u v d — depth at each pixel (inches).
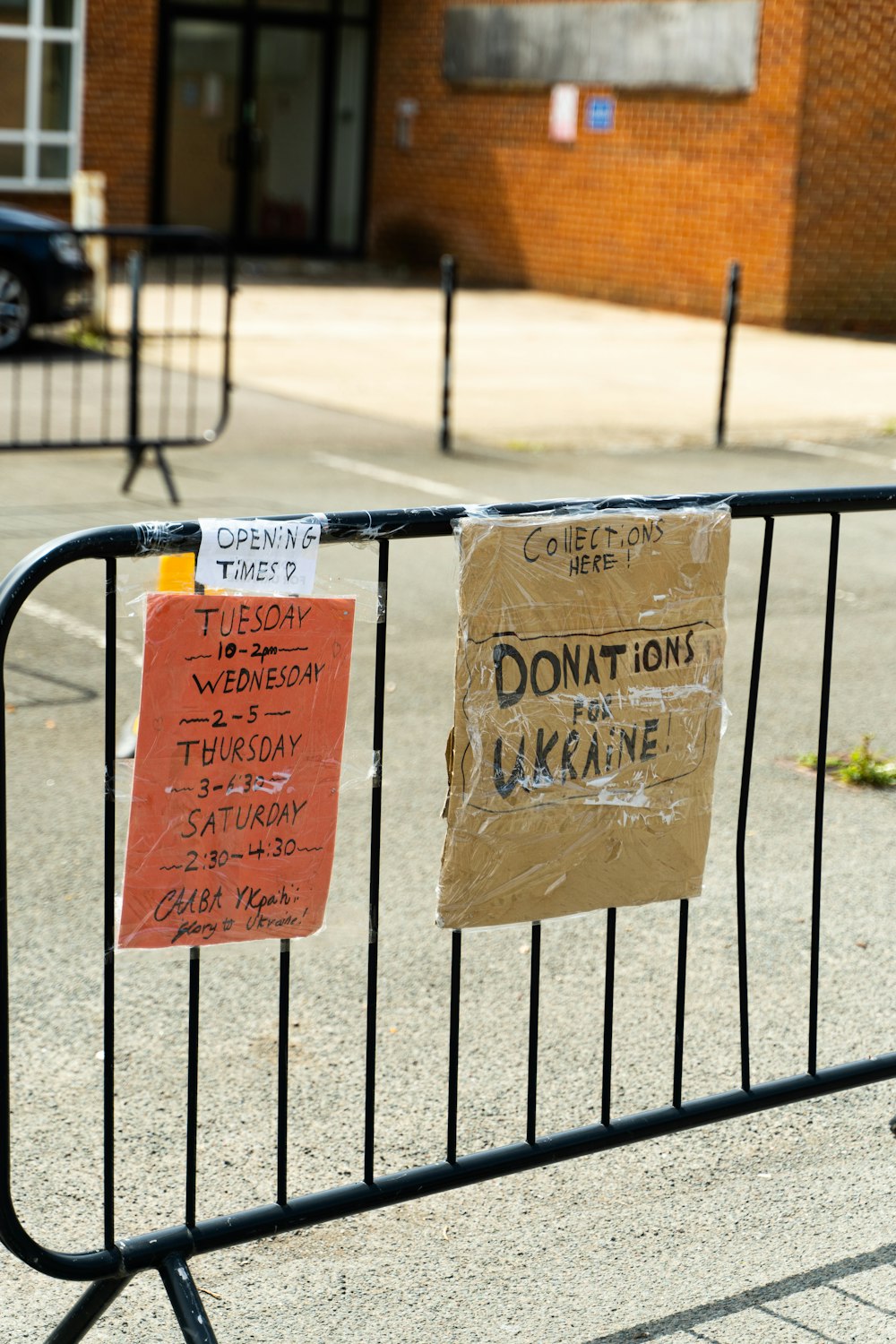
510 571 113.0
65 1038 155.2
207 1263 124.0
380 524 108.9
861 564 353.7
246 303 768.3
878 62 740.0
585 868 120.3
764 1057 155.3
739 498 122.5
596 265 844.0
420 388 561.6
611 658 117.9
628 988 168.9
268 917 111.0
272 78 947.3
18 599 99.6
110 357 594.2
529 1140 120.7
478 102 899.4
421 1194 115.8
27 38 846.5
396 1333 116.3
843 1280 123.2
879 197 759.1
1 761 101.4
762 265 758.5
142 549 102.8
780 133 740.0
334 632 109.2
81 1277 103.4
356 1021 160.4
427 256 946.1
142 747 104.6
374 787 114.4
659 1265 124.7
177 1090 147.0
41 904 181.8
